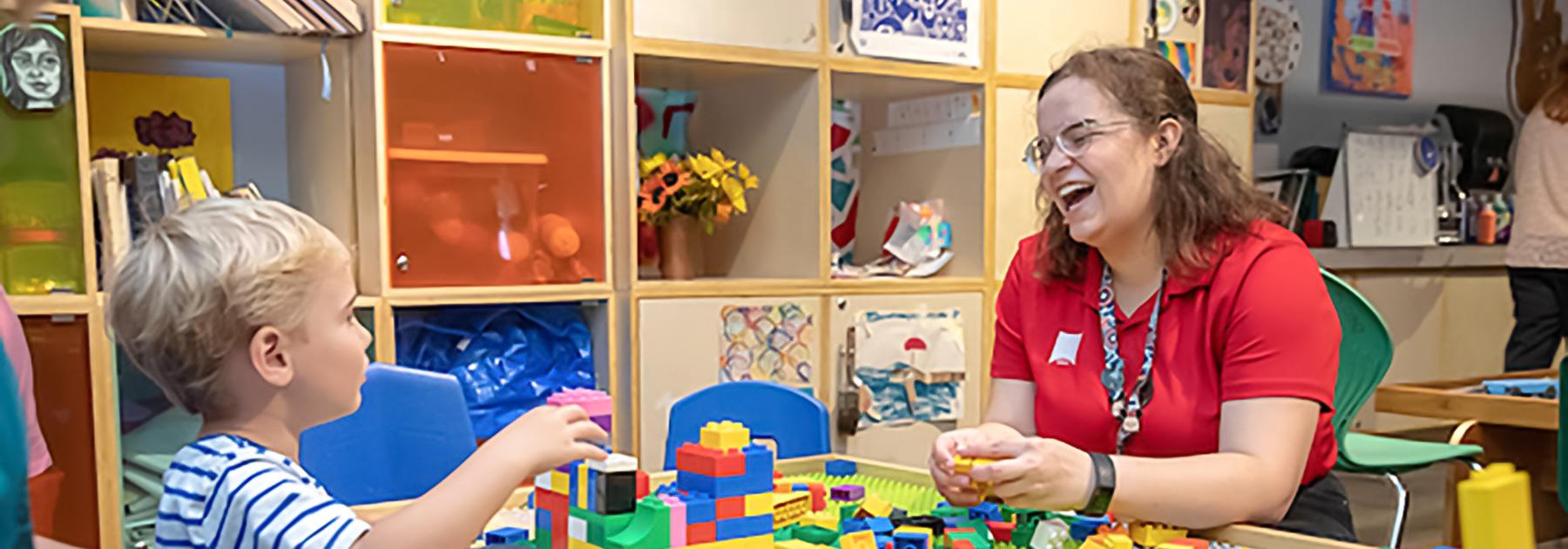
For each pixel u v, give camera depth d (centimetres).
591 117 258
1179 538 115
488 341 254
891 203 332
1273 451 130
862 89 311
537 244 253
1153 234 146
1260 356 134
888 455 293
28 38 210
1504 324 493
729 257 311
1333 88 456
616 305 263
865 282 289
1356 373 207
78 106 215
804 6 278
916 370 295
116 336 94
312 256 93
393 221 237
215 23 236
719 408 198
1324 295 139
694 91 316
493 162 247
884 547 110
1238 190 146
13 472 49
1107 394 149
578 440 102
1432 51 486
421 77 239
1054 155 144
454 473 96
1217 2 342
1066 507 122
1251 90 350
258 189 262
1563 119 356
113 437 219
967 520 125
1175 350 144
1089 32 320
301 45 239
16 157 212
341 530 87
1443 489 396
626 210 260
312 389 94
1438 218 473
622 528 108
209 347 89
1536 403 245
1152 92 142
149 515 228
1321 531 145
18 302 208
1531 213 366
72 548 86
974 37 302
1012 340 165
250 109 266
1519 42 515
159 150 255
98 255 224
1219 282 141
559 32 256
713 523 111
